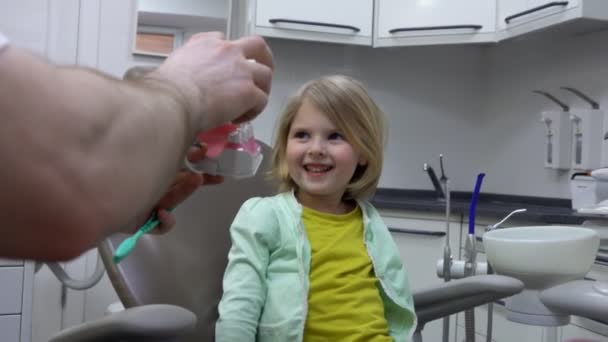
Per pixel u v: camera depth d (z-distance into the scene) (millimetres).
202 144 579
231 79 444
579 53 2561
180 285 1077
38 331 2006
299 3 2645
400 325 1178
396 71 3082
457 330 2381
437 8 2668
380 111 1327
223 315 1045
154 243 1064
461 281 1126
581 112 2455
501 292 1062
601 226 1771
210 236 1200
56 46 2061
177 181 585
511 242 1092
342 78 1299
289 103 1273
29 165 289
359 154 1271
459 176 3121
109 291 2080
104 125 323
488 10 2607
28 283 1456
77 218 311
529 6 2426
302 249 1148
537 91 2666
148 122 351
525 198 2809
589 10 2191
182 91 399
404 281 1234
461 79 3125
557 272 1067
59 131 300
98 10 2121
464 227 2375
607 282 867
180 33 2232
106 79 350
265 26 2615
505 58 2998
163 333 735
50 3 2041
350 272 1175
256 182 1315
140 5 2180
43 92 298
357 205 1319
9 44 303
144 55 2186
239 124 593
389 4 2744
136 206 351
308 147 1218
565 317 1130
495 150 3047
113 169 326
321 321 1105
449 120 3123
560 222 2008
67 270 2006
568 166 2545
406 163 3084
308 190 1232
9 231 302
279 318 1078
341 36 2725
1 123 282
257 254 1120
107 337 750
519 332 2129
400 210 2510
